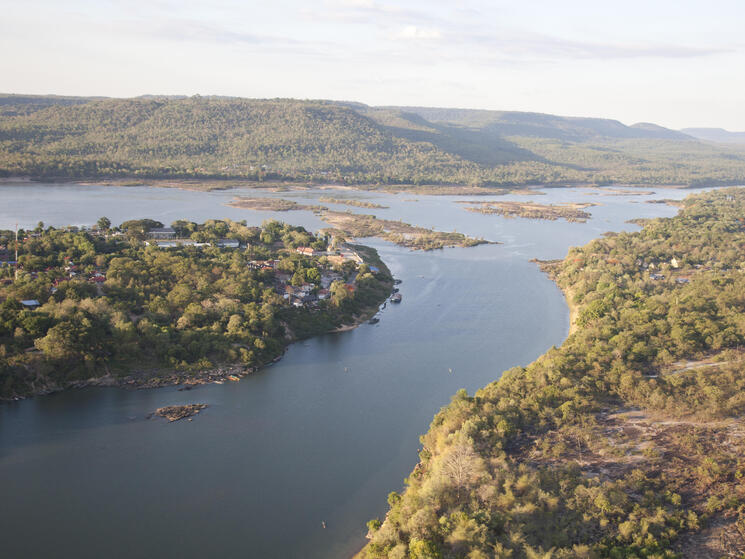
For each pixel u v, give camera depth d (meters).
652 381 155.50
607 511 107.81
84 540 112.19
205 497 126.38
